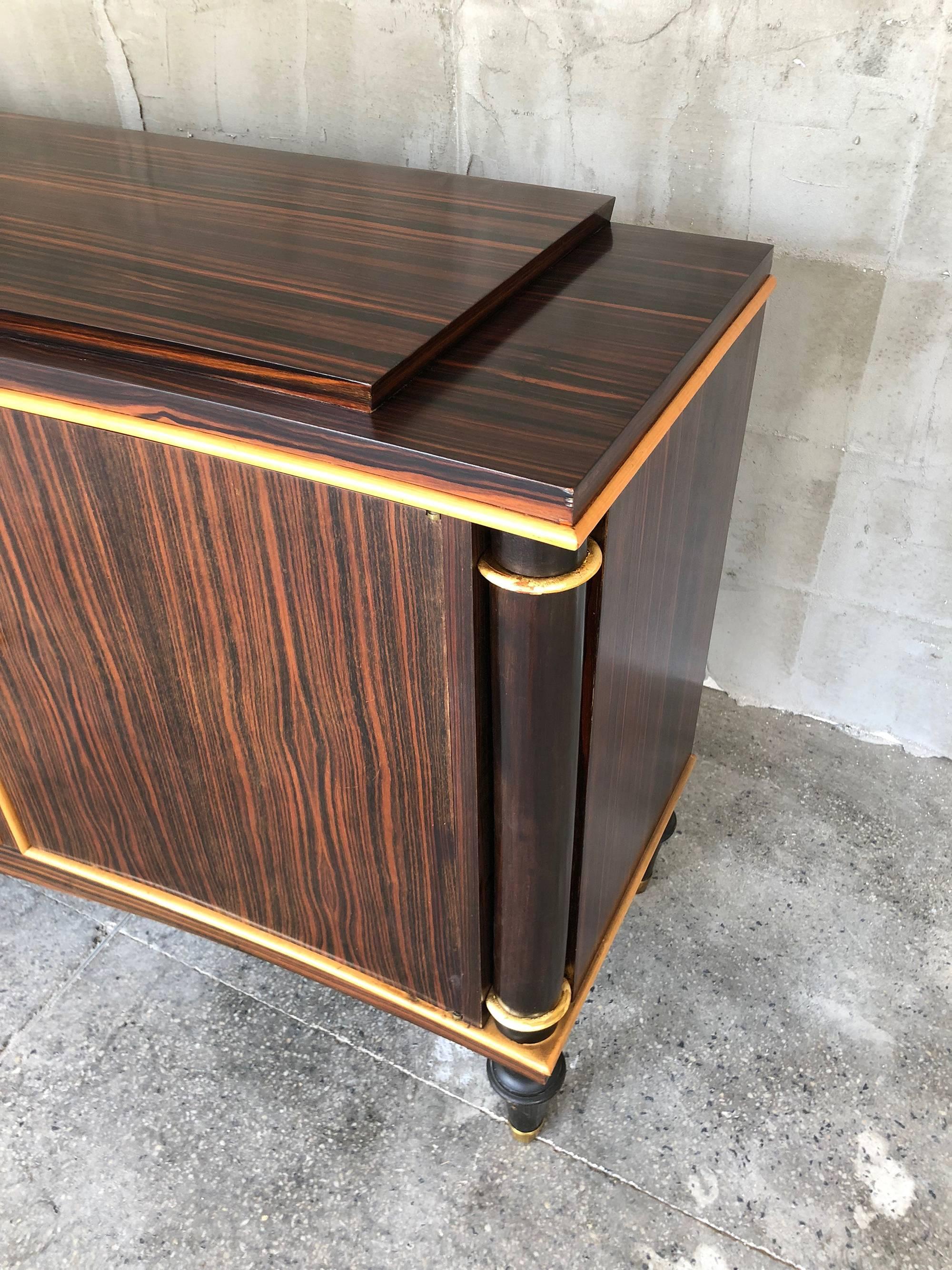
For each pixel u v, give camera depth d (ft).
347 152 3.70
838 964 3.55
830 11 2.88
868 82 2.95
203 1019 3.37
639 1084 3.20
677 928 3.66
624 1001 3.43
